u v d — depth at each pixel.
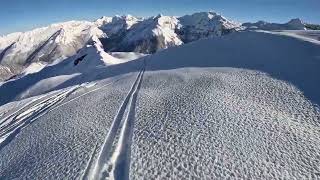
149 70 52.09
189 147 18.19
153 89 33.69
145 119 23.44
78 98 35.97
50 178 16.59
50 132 24.42
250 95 27.53
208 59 49.31
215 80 33.59
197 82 33.81
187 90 30.72
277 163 16.27
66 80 84.31
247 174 15.35
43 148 21.28
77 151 19.28
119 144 19.42
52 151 20.28
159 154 17.58
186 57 55.72
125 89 36.06
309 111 23.25
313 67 33.97
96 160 17.58
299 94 26.98
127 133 21.16
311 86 28.47
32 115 33.09
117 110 26.97
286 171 15.56
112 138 20.56
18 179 17.48
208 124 21.30
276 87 29.39
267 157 16.88
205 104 25.38
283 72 34.31
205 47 59.34
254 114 22.81
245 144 18.33
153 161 16.84
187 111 24.16
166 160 16.89
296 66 35.66
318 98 25.53
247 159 16.69
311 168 15.79
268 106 24.62
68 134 22.83
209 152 17.53
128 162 16.91
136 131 21.14
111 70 71.44
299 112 23.19
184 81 35.44
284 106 24.55
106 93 35.50
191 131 20.33
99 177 15.82
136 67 61.25
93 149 19.16
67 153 19.33
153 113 24.67
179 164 16.45
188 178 15.21
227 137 19.27
